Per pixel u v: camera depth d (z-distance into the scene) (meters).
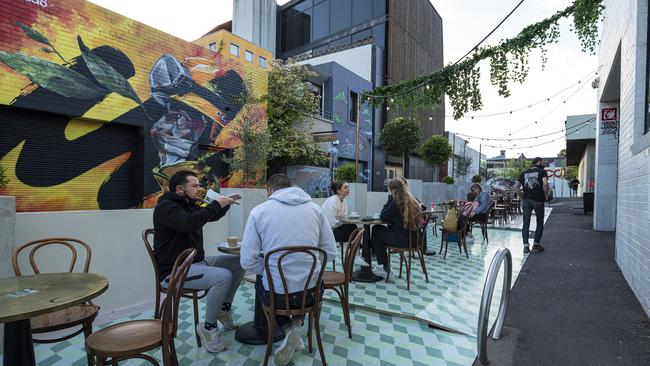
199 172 9.13
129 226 3.79
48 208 6.66
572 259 5.97
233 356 2.82
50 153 6.68
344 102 17.33
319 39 23.20
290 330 2.62
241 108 10.22
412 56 23.81
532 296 4.18
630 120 4.73
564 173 46.28
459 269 5.67
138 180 7.96
